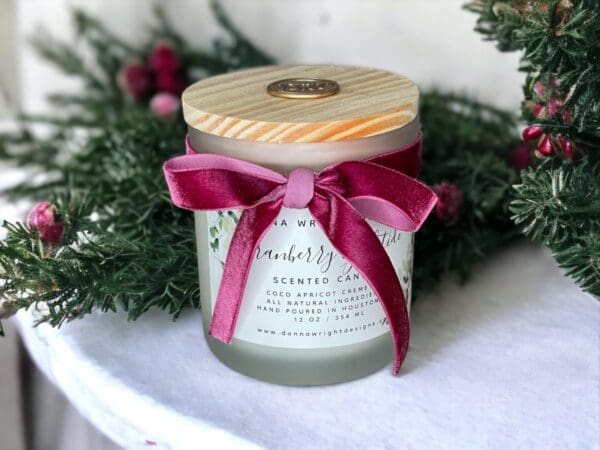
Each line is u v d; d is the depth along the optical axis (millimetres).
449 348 289
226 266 248
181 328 299
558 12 242
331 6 491
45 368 302
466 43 459
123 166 354
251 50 474
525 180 256
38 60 542
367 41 489
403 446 235
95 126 465
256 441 235
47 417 516
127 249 293
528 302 321
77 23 508
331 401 258
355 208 245
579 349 287
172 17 535
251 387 264
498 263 357
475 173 342
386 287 248
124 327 296
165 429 245
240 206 239
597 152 268
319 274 247
